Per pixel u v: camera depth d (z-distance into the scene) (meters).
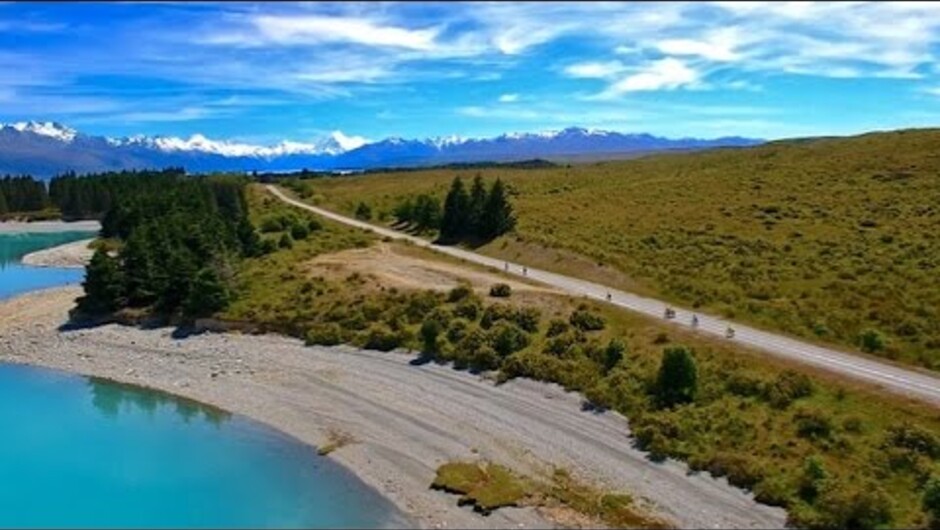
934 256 75.00
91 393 64.12
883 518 38.00
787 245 85.06
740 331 61.88
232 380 65.94
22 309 91.75
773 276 75.56
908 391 47.88
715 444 46.59
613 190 134.88
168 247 89.56
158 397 63.00
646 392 53.34
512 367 60.19
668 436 48.09
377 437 52.97
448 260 97.88
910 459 41.16
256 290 86.06
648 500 42.59
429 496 44.34
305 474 47.75
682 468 45.22
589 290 77.38
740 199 110.81
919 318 60.75
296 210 150.50
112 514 42.84
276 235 119.25
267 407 59.69
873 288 68.50
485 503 42.66
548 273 88.12
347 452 50.78
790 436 45.31
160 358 72.44
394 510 42.84
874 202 98.00
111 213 156.25
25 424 56.97
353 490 45.41
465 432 52.62
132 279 86.50
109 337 78.81
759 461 43.81
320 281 85.75
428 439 52.12
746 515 40.31
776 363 53.34
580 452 48.38
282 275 90.12
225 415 58.59
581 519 41.12
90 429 55.81
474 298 73.50
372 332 70.50
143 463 49.59
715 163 154.75
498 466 47.44
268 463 49.47
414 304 75.00
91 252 138.25
